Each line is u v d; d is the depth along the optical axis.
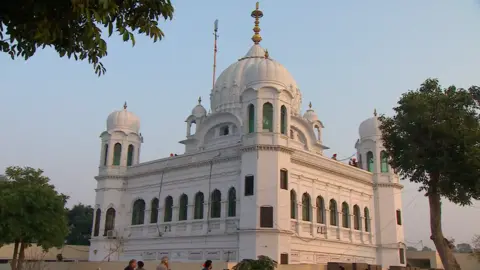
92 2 9.23
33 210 35.12
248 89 42.56
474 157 27.64
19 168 37.84
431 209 30.44
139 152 55.81
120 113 55.75
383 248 52.75
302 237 42.34
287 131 42.47
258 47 58.47
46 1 9.23
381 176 54.94
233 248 40.41
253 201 39.28
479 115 30.05
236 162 42.75
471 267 66.19
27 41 10.19
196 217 45.28
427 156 29.75
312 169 45.78
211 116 51.41
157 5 10.56
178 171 47.88
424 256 64.62
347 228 49.12
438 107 29.64
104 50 9.91
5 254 56.38
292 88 53.69
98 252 50.41
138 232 50.06
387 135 32.16
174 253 45.50
